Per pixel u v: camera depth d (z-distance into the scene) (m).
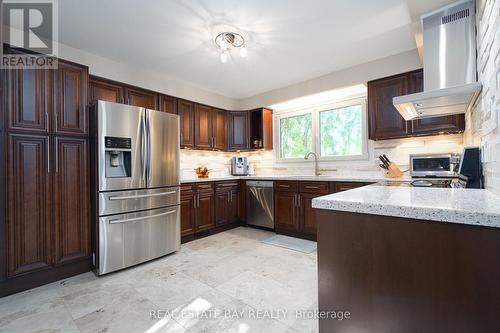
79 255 2.28
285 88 3.89
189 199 3.25
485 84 1.33
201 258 2.62
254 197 3.84
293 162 4.19
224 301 1.76
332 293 0.97
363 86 3.20
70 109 2.28
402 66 2.76
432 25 1.79
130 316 1.60
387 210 0.83
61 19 2.10
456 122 2.44
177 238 2.85
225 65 3.07
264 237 3.39
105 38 2.42
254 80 3.61
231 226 3.91
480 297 0.69
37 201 2.06
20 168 1.98
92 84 2.64
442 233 0.75
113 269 2.29
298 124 4.20
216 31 2.31
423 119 2.62
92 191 2.37
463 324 0.72
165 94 3.34
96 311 1.66
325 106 3.82
